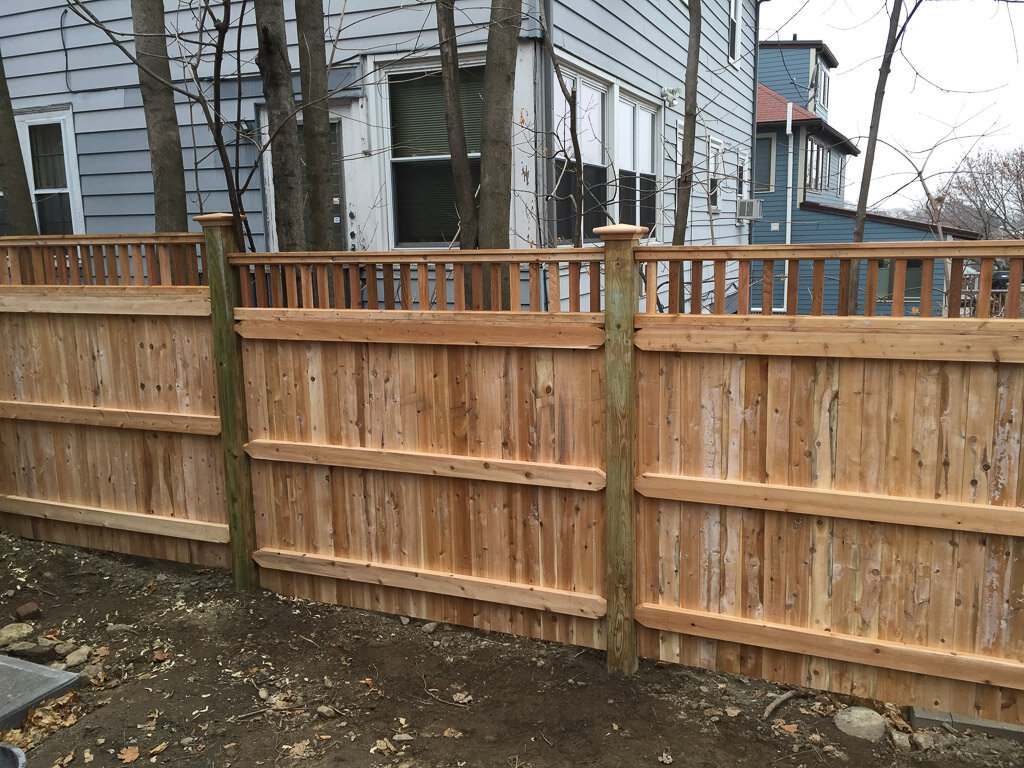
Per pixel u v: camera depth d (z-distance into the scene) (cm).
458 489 402
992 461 308
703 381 347
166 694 365
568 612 384
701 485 350
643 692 361
